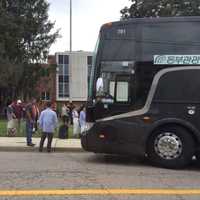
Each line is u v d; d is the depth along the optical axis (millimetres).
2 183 11070
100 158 16359
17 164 14391
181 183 11523
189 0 55281
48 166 14023
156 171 13539
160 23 14742
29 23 66000
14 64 63156
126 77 14742
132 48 14773
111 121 14750
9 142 20594
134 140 14609
